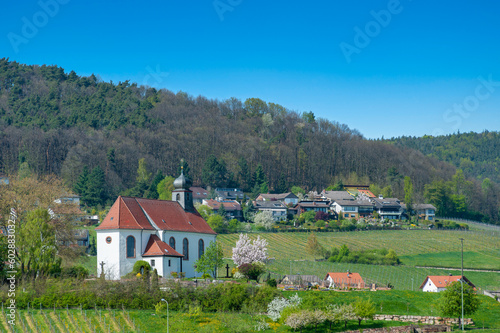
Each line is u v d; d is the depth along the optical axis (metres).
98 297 94.62
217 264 124.69
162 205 126.38
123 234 112.25
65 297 93.56
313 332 92.12
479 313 106.19
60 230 115.44
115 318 89.69
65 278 102.25
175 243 121.25
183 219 128.62
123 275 111.12
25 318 87.69
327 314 93.12
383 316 100.19
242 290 100.56
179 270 117.44
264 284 110.88
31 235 102.62
